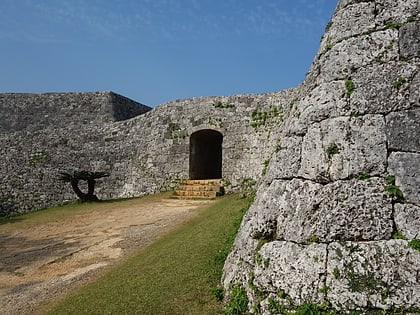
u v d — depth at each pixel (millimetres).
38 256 9914
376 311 3594
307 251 4070
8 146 20578
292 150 4793
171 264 6734
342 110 4531
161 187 17812
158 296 5434
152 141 18625
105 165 19344
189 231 9266
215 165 20391
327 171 4332
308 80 5273
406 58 4480
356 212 4023
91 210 15719
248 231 4953
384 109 4348
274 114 15953
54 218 15078
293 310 3898
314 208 4234
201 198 15547
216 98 17562
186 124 17891
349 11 5078
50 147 20188
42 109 27047
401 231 3867
